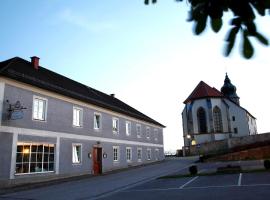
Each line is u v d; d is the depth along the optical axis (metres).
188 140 54.03
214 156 36.66
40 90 21.30
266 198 10.38
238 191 12.43
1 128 17.64
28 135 19.70
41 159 20.73
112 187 17.17
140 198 12.77
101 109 29.67
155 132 44.66
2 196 14.71
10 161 18.00
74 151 24.75
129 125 35.84
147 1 2.99
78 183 19.88
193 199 11.47
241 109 55.81
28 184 18.81
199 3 2.41
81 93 28.95
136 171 28.06
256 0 2.28
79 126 25.64
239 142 45.38
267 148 33.84
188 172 23.69
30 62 26.56
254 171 19.12
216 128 52.81
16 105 18.30
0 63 23.41
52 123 22.23
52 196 14.44
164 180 19.14
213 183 15.70
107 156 29.56
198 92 55.19
